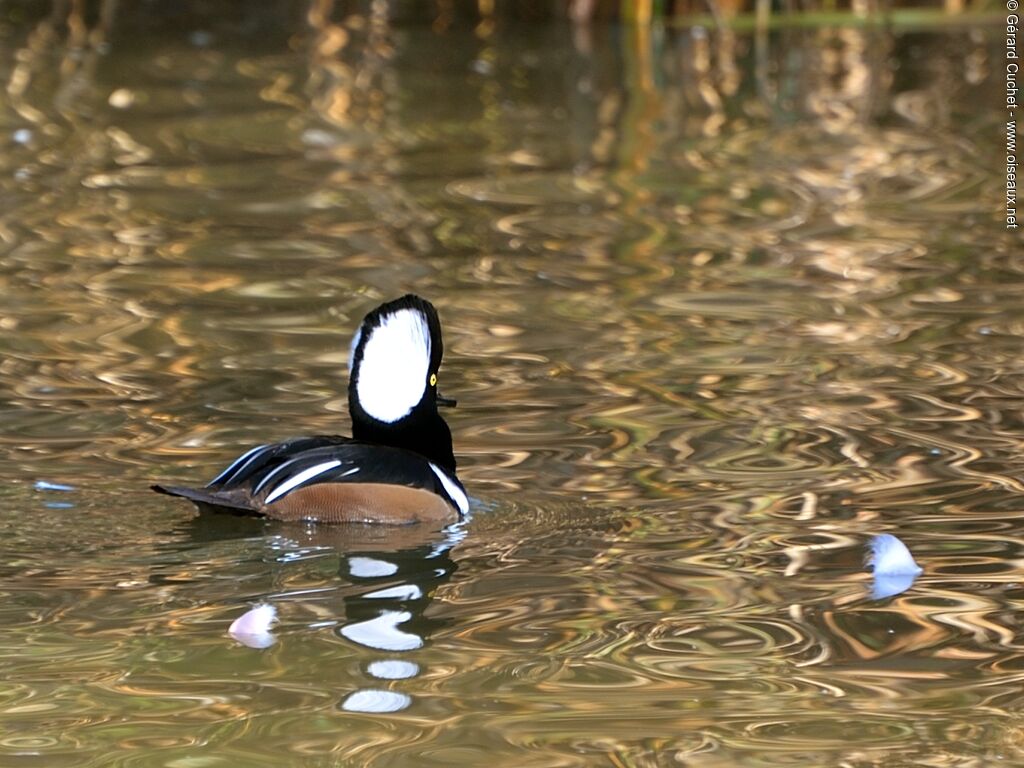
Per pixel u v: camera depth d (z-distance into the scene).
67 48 28.52
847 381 12.99
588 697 7.65
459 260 16.69
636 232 17.86
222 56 28.17
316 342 13.95
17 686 7.68
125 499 10.36
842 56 29.11
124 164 20.69
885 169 20.91
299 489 10.00
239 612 8.62
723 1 30.66
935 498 10.49
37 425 11.78
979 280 15.97
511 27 31.30
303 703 7.55
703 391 12.78
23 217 18.06
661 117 24.09
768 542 9.78
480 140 22.44
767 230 17.95
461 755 7.06
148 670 7.87
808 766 6.99
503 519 10.22
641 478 10.93
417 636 8.34
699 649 8.23
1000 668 7.99
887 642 8.33
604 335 14.26
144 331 14.22
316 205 18.86
